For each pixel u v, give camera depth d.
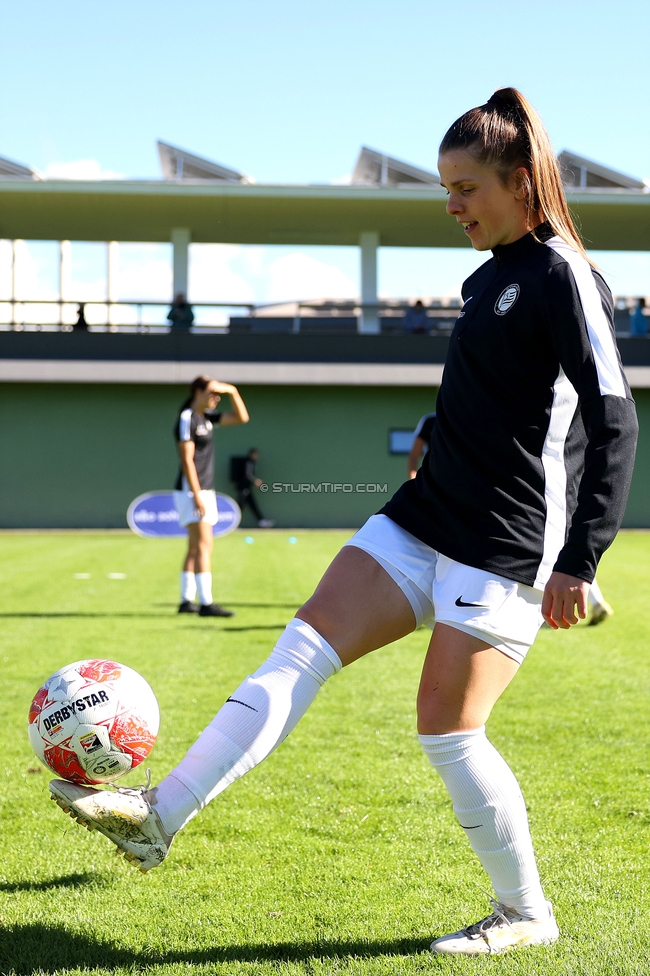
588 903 2.50
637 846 2.94
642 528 21.98
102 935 2.34
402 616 2.23
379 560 2.23
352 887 2.65
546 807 3.30
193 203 21.03
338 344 21.39
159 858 2.07
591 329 2.00
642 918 2.39
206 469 7.87
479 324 2.15
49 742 2.26
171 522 17.62
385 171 21.06
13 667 5.65
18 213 21.88
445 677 2.12
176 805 2.08
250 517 21.56
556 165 2.17
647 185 21.31
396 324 24.23
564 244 2.11
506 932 2.20
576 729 4.32
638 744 4.08
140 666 5.71
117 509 21.58
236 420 7.93
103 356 21.22
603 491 1.96
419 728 2.19
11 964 2.17
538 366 2.10
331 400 21.72
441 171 2.18
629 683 5.32
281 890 2.63
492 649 2.12
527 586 2.12
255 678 2.19
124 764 2.29
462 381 2.19
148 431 21.66
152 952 2.24
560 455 2.15
